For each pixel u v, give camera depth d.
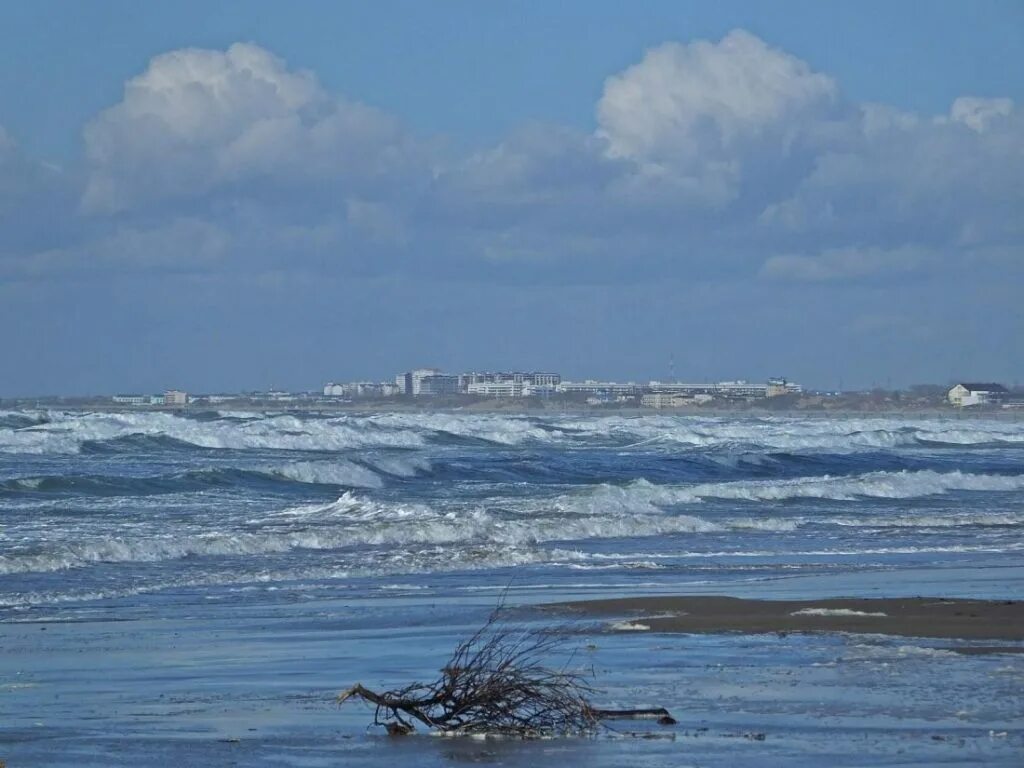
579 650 22.28
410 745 15.24
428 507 48.94
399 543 42.22
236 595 31.20
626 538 45.91
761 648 22.41
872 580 34.91
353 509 49.06
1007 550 43.41
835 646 22.61
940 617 26.38
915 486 69.00
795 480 69.06
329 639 24.41
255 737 15.79
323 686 19.61
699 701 17.41
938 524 51.97
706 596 30.14
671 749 14.69
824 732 15.44
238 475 62.72
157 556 37.62
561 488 63.66
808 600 29.42
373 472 67.38
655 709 16.66
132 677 20.44
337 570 35.75
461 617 27.30
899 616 26.55
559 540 44.69
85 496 55.31
